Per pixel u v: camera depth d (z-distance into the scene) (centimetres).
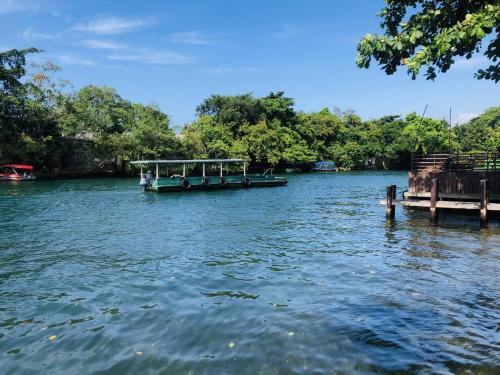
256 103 7412
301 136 8325
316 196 3300
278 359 604
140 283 995
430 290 909
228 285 971
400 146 8456
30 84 5203
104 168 5816
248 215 2203
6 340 693
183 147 6138
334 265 1138
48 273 1092
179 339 681
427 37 702
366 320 743
